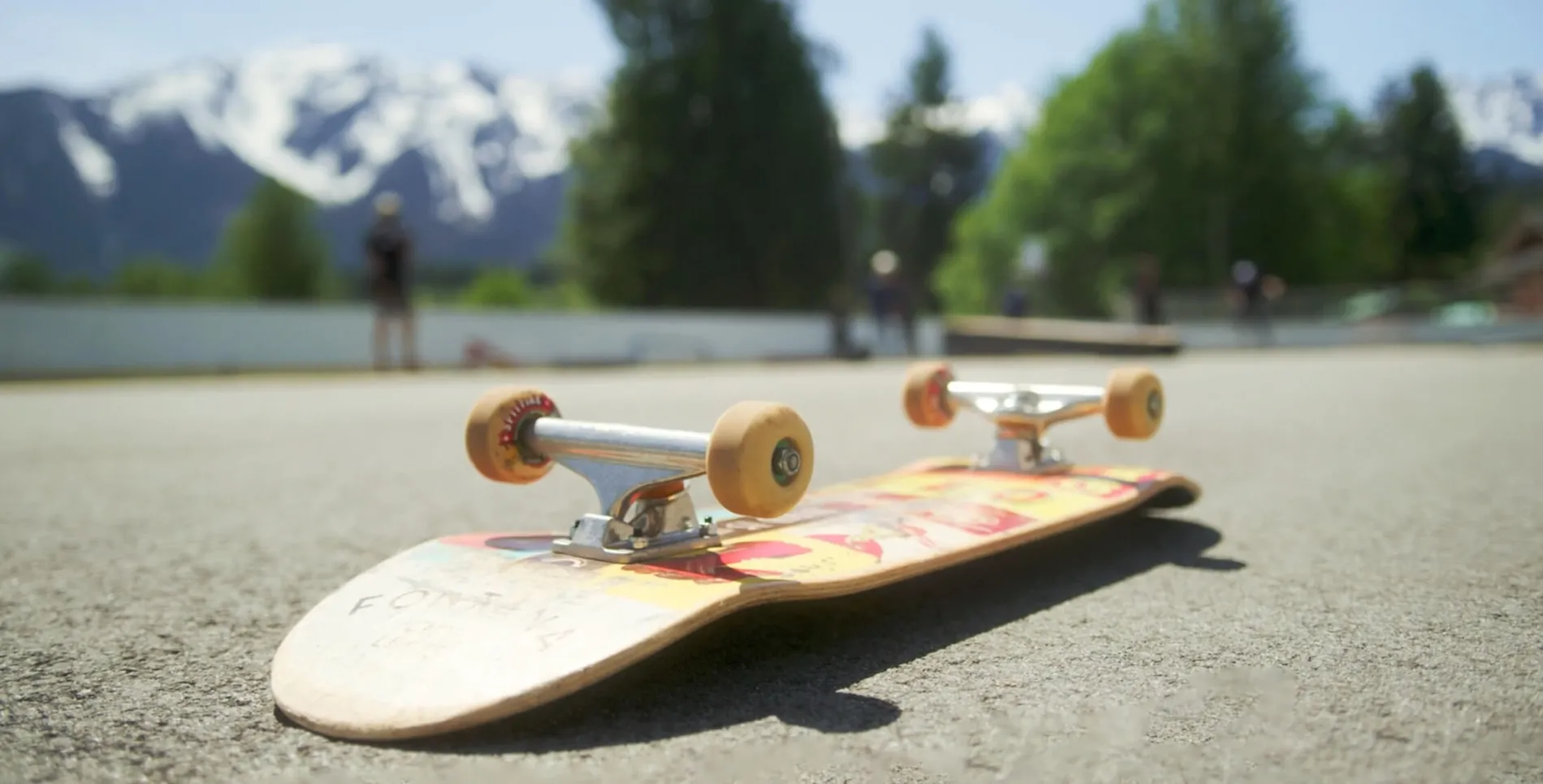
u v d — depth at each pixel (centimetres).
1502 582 255
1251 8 5278
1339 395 909
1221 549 296
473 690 159
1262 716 169
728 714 172
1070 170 5559
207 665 205
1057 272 5572
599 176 4866
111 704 183
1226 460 493
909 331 2591
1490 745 156
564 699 178
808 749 158
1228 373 1380
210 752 161
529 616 174
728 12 4762
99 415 839
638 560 198
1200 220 5334
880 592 248
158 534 340
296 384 1290
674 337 2133
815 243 4844
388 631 177
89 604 252
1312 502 372
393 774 151
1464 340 3158
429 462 525
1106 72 5578
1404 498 378
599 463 213
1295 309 3309
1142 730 164
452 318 1861
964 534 234
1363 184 6400
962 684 186
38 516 376
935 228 7812
